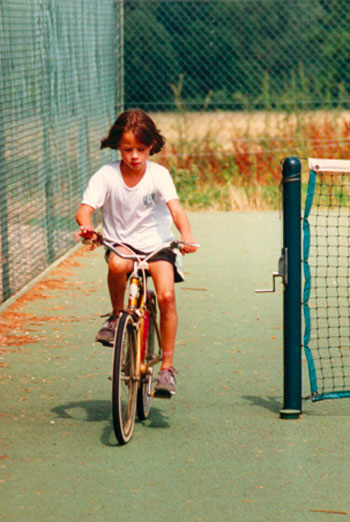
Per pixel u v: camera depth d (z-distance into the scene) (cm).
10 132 1628
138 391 1021
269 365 1265
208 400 1116
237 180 2961
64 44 2044
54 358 1295
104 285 1784
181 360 1289
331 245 2203
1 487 848
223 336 1420
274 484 854
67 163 2100
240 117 3212
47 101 1889
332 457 923
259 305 1631
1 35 1541
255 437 984
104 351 1333
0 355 1305
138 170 997
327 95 3080
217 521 776
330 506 806
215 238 2333
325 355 1319
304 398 1080
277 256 2092
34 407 1087
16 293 1677
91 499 821
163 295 997
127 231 1016
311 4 3391
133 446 957
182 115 3022
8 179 1617
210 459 919
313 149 2970
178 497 825
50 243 1956
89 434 995
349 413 1070
